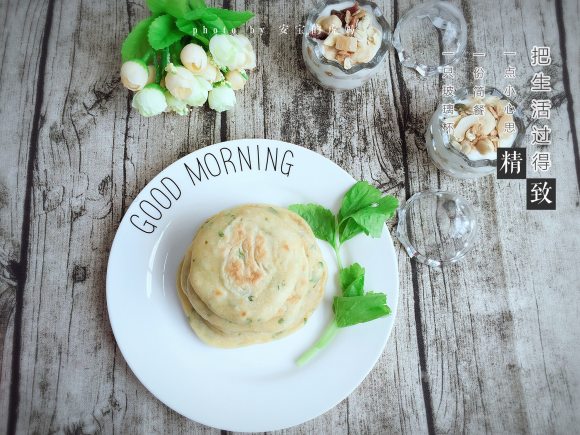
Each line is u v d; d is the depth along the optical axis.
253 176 0.36
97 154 0.38
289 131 0.39
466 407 0.37
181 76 0.33
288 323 0.32
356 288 0.34
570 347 0.38
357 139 0.39
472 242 0.38
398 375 0.37
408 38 0.40
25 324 0.36
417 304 0.38
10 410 0.35
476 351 0.37
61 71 0.39
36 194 0.37
